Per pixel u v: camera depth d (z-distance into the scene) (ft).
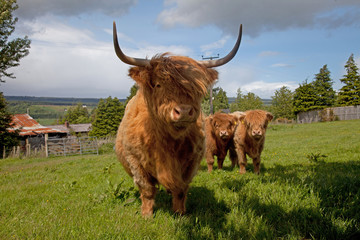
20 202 17.08
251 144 23.67
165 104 9.54
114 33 9.15
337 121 131.54
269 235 9.78
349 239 8.94
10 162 61.82
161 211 13.08
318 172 18.88
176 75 9.49
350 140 48.42
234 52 11.53
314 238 9.38
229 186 17.12
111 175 25.82
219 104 279.49
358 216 10.42
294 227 10.19
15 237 10.48
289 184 15.19
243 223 10.96
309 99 174.09
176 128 10.04
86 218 12.42
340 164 22.86
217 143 26.45
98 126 205.87
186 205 14.15
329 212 11.04
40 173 32.76
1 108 92.12
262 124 23.00
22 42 70.69
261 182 17.31
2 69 69.77
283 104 222.69
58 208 14.88
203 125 13.34
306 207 11.89
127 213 12.94
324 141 50.80
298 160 28.99
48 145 78.02
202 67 10.73
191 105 9.41
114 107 207.62
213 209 13.30
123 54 9.77
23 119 157.48
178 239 10.04
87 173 29.32
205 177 21.59
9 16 68.64
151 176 12.71
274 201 13.03
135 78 10.40
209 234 10.28
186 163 12.30
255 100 258.37
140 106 12.07
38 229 11.11
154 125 11.05
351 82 172.35
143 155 11.82
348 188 13.69
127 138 12.28
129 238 10.01
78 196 17.66
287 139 63.77
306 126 109.70
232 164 29.48
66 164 43.98
